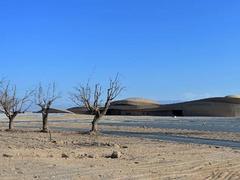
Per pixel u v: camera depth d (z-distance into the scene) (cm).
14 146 2750
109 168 1775
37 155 2111
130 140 3778
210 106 19888
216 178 1742
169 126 7650
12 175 1484
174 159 2258
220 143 3778
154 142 3606
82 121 9756
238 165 2156
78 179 1483
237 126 7800
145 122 9931
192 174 1803
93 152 2481
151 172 1761
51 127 6500
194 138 4372
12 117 5072
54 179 1452
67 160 1959
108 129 6153
